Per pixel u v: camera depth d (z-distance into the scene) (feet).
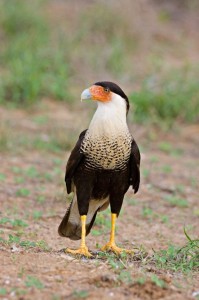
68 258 27.20
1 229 33.50
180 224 38.04
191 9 94.27
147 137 57.52
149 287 23.81
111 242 29.35
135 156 28.60
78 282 24.23
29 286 23.54
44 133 54.80
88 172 28.32
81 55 72.33
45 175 44.88
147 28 84.89
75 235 30.45
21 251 27.94
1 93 61.41
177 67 73.51
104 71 71.00
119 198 29.12
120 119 27.84
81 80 68.59
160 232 36.17
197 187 45.88
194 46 84.02
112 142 27.68
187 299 23.40
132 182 29.45
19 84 62.18
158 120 59.88
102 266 26.20
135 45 79.30
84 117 58.65
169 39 84.17
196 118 62.18
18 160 48.42
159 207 41.19
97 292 23.21
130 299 22.95
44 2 84.38
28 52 69.51
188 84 64.80
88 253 28.27
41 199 39.93
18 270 25.16
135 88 67.92
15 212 37.32
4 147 50.42
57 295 22.80
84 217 28.76
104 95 27.71
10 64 67.56
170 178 47.26
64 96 63.10
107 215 38.14
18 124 56.39
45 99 63.26
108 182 28.60
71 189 29.68
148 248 32.83
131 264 27.02
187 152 54.65
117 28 79.36
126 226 36.96
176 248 31.24
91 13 80.74
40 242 30.35
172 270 26.84
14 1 80.23
